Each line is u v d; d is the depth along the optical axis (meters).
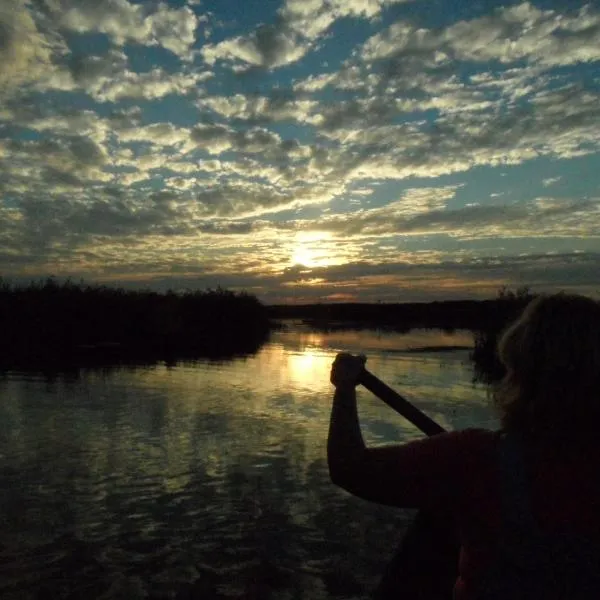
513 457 1.53
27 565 5.38
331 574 5.33
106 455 8.76
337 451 1.72
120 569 5.33
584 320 1.56
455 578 2.36
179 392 14.41
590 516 1.45
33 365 18.98
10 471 7.95
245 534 6.09
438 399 13.75
